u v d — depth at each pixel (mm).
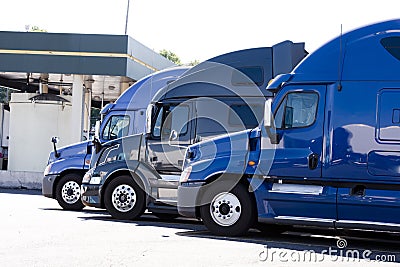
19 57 28375
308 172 11453
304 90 11609
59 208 18016
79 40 28172
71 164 17766
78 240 10664
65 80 32000
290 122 11641
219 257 9266
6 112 36031
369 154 11156
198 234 12242
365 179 11156
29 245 9891
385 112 11156
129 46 28172
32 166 31453
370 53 11391
